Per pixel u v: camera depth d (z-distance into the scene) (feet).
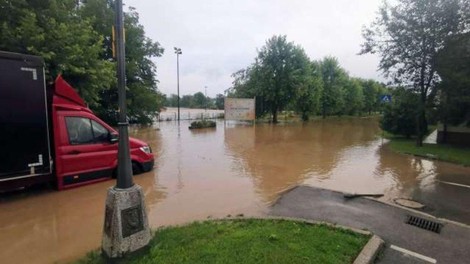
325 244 14.60
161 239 14.65
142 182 28.40
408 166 38.14
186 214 20.35
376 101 219.82
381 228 18.06
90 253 14.21
